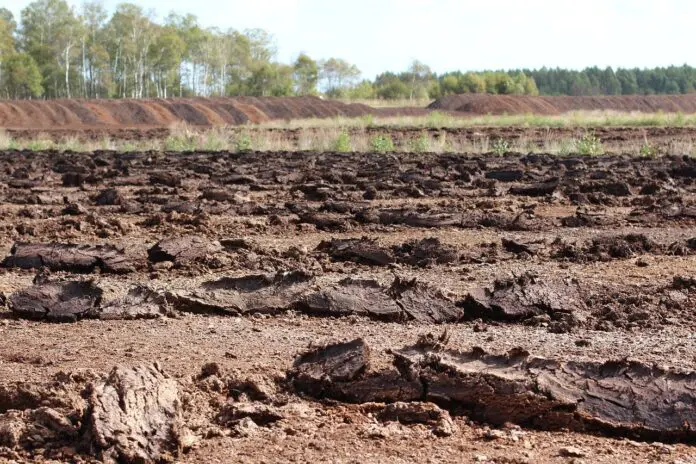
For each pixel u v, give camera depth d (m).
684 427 4.71
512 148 28.45
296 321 7.12
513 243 9.90
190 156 24.30
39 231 11.44
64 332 6.79
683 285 7.99
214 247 9.55
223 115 64.12
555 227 11.96
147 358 6.00
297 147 29.80
